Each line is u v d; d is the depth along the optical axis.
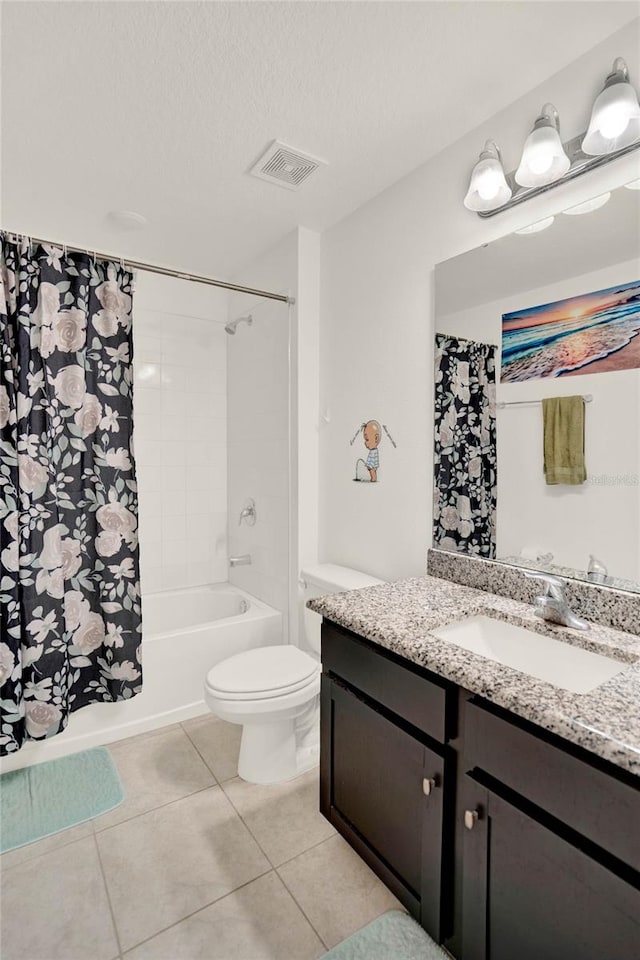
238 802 1.76
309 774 1.92
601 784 0.83
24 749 1.97
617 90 1.12
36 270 1.91
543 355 1.44
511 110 1.50
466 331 1.66
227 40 1.26
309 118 1.56
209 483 3.08
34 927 1.29
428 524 1.84
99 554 2.09
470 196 1.49
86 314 2.03
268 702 1.75
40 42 1.26
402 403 1.93
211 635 2.37
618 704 0.89
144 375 2.83
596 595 1.31
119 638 2.10
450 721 1.12
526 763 0.96
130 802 1.75
